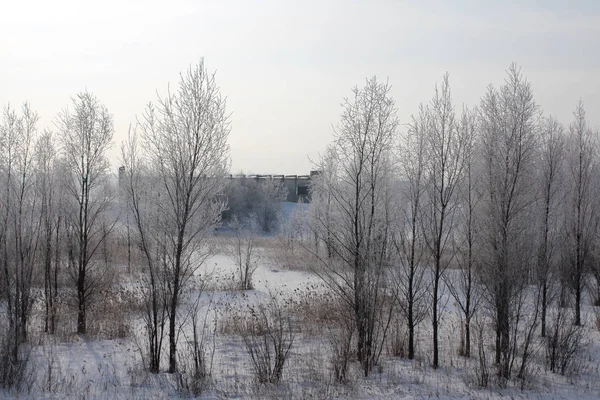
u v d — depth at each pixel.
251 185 52.22
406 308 13.62
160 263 11.09
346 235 11.84
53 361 10.18
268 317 15.30
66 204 14.92
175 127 11.05
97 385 9.68
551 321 14.05
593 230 17.02
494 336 13.18
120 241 24.73
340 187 12.70
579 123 16.38
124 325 13.89
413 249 12.12
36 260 15.75
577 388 10.05
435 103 12.30
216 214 11.62
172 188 11.02
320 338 13.62
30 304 13.77
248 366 11.17
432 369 11.33
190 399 9.09
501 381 10.16
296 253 29.94
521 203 11.62
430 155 12.16
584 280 16.27
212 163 11.18
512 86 12.23
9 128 14.10
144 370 10.58
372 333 11.44
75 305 14.37
